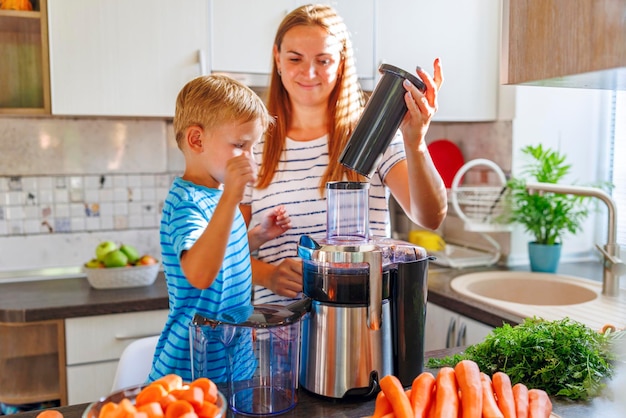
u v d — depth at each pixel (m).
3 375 2.16
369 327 1.05
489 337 1.18
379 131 1.10
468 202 2.41
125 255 2.27
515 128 2.46
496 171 2.45
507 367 1.12
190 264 1.04
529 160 2.49
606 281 1.96
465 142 2.78
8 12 2.07
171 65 2.24
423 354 1.14
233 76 2.30
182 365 1.17
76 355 2.06
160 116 2.26
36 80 2.16
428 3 2.46
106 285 2.22
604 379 1.10
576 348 1.10
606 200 1.92
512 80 0.82
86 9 2.14
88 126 2.50
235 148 1.15
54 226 2.49
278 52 1.48
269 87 1.54
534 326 1.17
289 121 1.52
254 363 1.04
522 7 0.80
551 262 2.29
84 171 2.51
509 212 2.36
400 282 1.09
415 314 1.10
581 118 2.54
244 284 1.26
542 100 2.48
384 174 1.45
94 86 2.17
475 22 2.53
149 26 2.20
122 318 2.10
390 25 2.43
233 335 1.03
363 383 1.06
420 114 1.11
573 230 2.29
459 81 2.52
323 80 1.42
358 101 1.51
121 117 2.45
